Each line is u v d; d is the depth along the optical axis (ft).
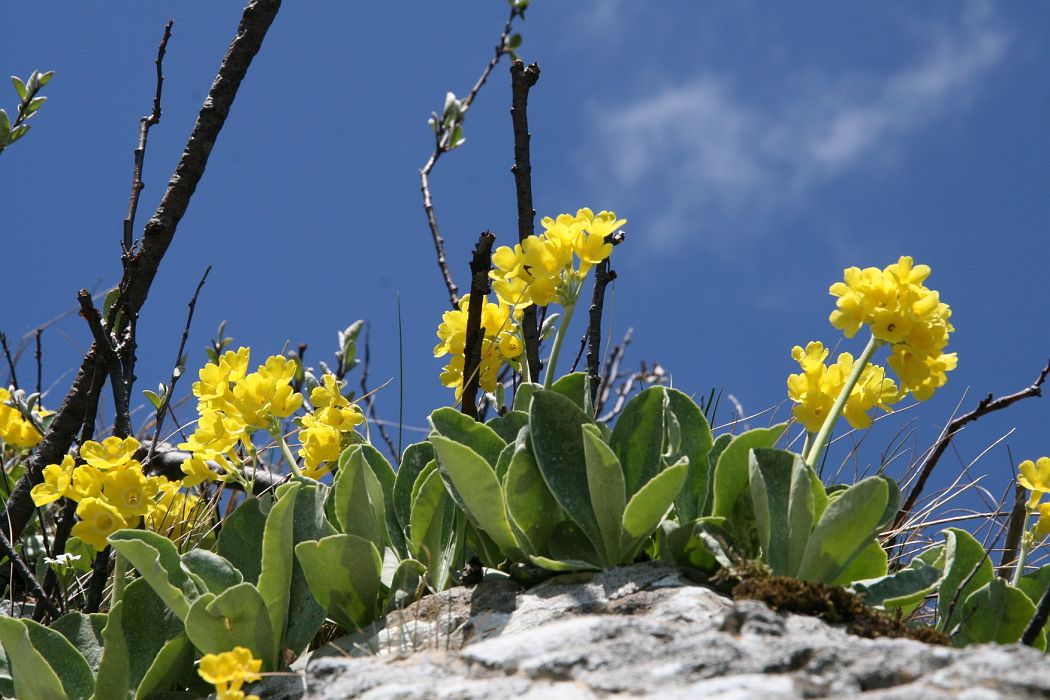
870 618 3.71
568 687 3.53
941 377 3.92
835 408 3.91
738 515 3.91
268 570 3.88
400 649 3.79
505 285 4.12
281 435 4.06
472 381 4.23
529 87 4.54
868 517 3.76
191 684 3.93
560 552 3.91
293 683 3.82
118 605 3.90
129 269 4.39
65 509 4.26
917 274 3.84
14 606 4.35
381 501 4.05
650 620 3.65
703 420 4.01
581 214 4.03
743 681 3.48
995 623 3.85
